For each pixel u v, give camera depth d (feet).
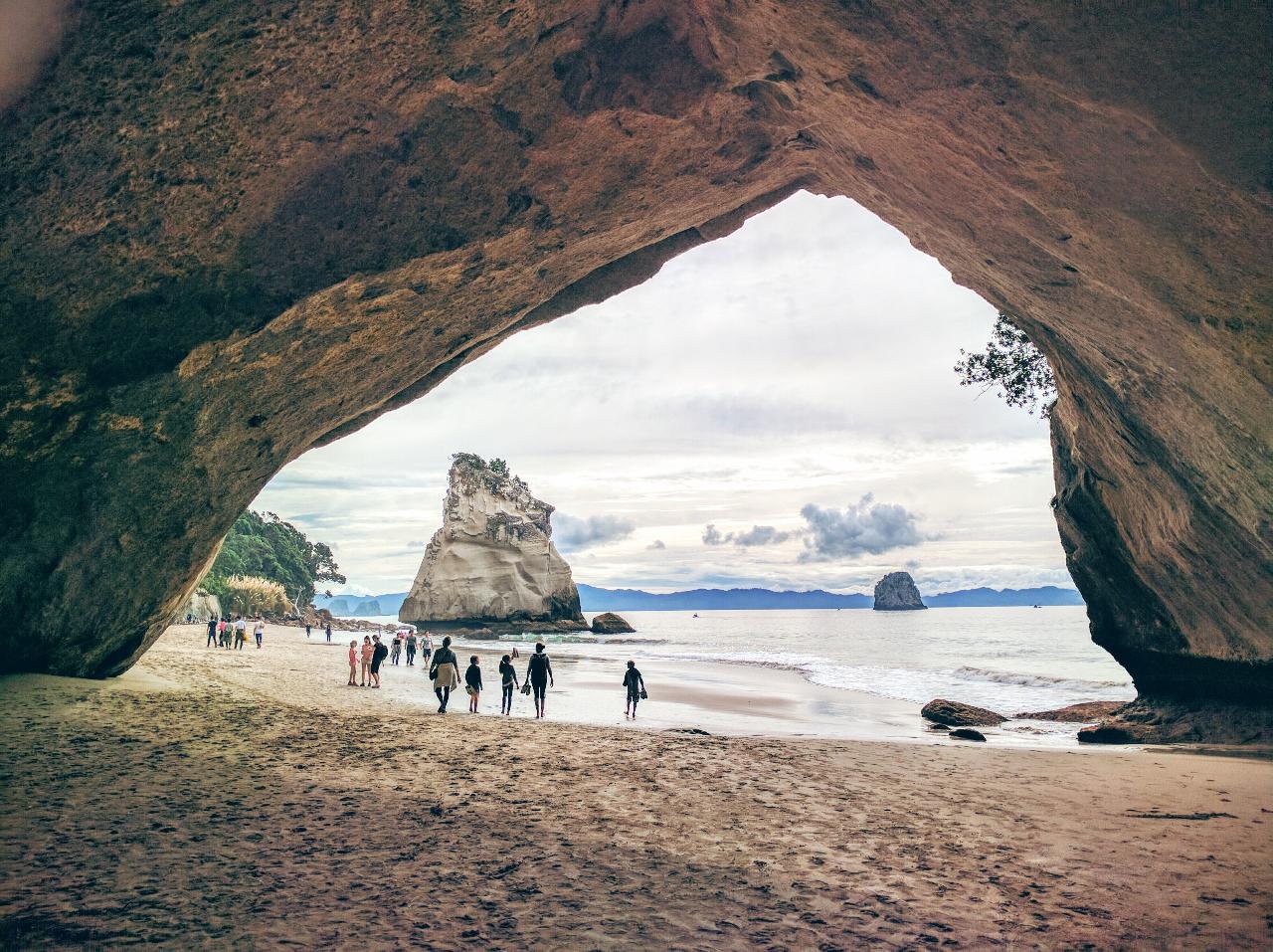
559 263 42.32
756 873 20.11
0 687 38.73
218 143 27.89
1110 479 49.70
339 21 25.20
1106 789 31.96
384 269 34.86
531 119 32.37
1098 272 28.09
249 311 33.60
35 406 32.96
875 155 32.19
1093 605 60.18
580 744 40.01
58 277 29.32
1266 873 20.59
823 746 42.63
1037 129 22.70
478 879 18.98
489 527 283.59
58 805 22.74
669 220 42.91
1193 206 21.30
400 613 299.38
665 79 31.73
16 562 38.63
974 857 21.84
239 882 17.95
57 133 24.79
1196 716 51.13
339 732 39.65
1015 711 79.82
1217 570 42.63
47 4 21.31
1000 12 19.57
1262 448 29.27
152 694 45.21
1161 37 17.70
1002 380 69.26
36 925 14.94
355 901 17.24
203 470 41.11
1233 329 24.70
